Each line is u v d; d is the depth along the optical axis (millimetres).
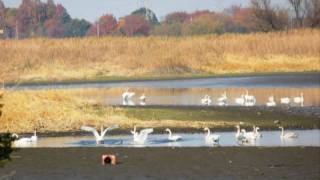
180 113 46750
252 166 25484
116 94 67375
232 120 44375
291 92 67375
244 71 99500
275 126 41875
